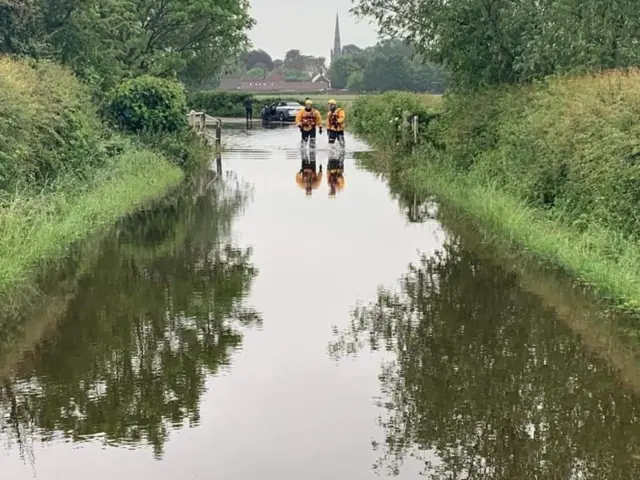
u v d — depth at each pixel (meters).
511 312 8.41
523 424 5.69
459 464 5.09
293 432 5.55
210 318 8.25
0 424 5.73
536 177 13.27
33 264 10.21
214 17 38.56
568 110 12.69
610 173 10.56
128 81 21.89
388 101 34.12
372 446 5.34
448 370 6.74
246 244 11.98
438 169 19.16
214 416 5.83
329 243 12.05
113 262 10.74
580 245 10.29
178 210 15.20
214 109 60.38
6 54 17.75
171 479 4.90
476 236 12.54
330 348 7.32
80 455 5.23
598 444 5.38
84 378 6.59
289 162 25.11
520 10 17.62
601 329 7.81
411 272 10.20
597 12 15.02
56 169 13.95
